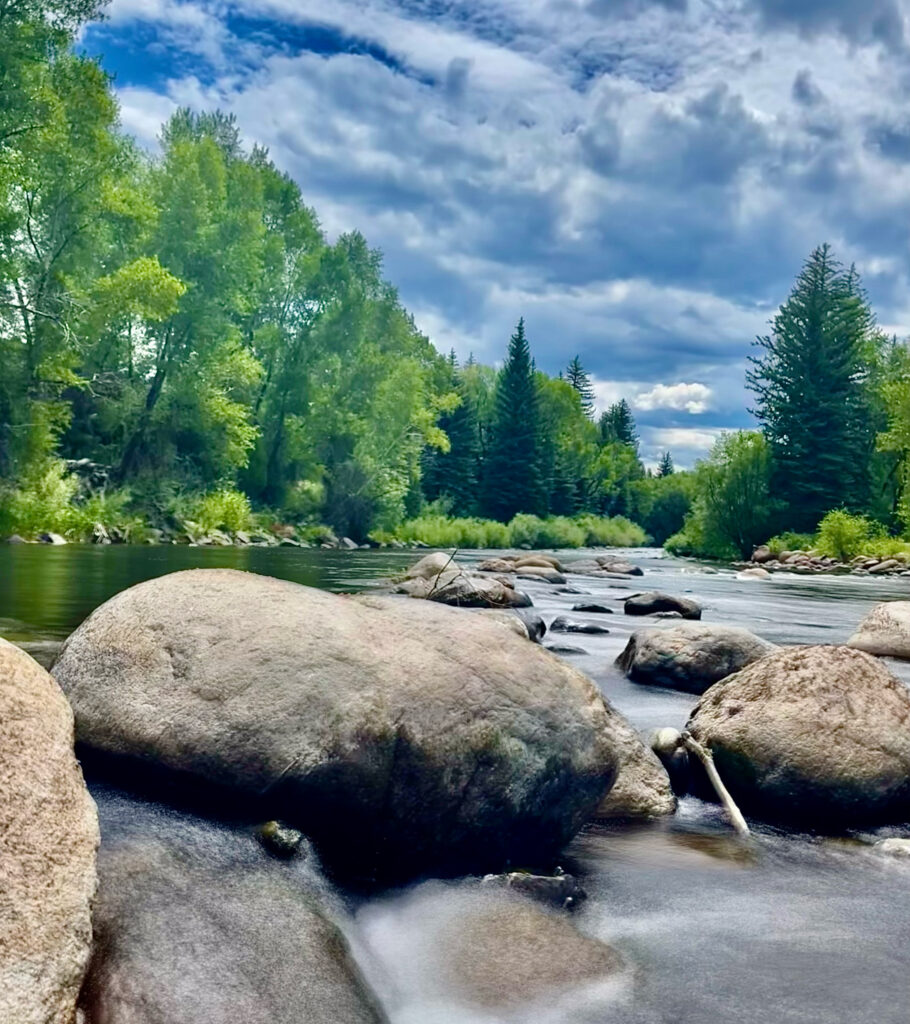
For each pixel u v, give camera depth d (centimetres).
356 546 4119
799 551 4278
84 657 344
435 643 364
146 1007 198
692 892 339
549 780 355
